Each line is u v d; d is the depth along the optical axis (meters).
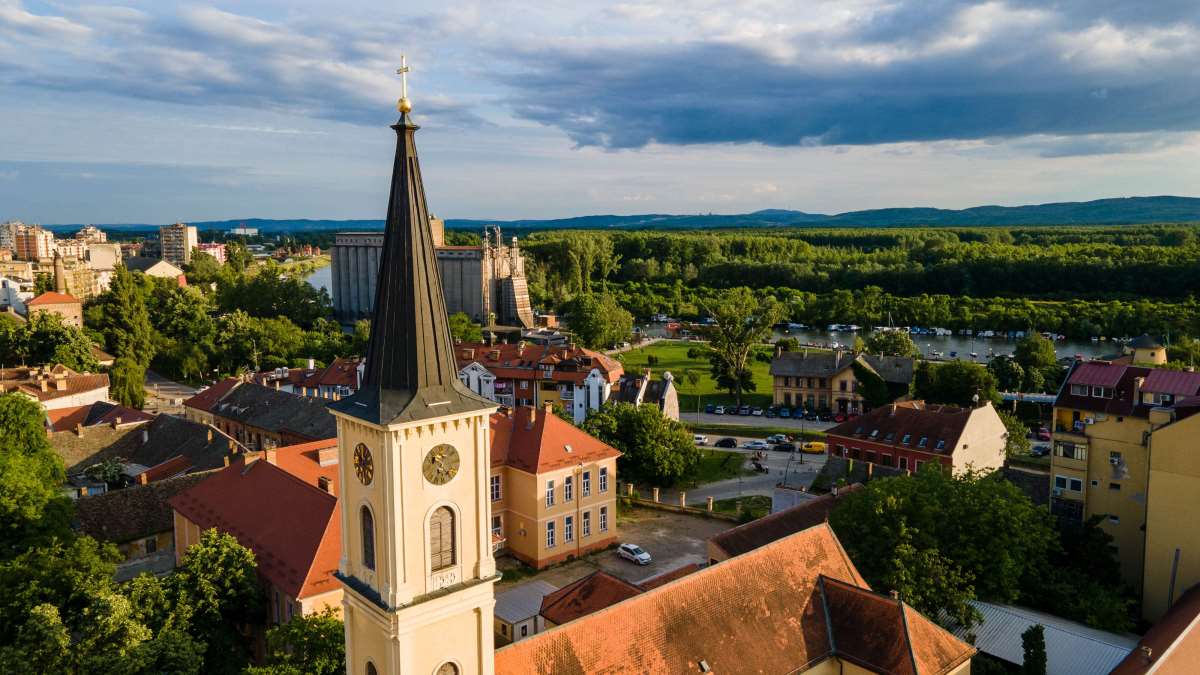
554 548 75.69
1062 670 51.06
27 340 151.12
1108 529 70.88
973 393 130.38
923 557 52.34
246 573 53.84
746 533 61.41
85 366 152.62
